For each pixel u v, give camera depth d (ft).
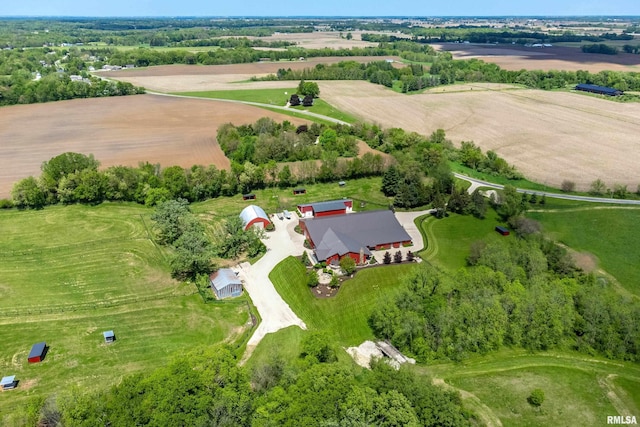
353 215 296.92
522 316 198.90
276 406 138.72
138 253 276.41
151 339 204.33
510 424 150.71
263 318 221.87
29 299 229.86
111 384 176.24
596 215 327.67
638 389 168.55
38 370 184.03
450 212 335.47
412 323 195.11
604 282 248.52
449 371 179.93
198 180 353.72
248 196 357.61
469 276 222.48
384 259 265.54
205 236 271.28
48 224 310.24
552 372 178.19
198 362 153.38
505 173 405.39
